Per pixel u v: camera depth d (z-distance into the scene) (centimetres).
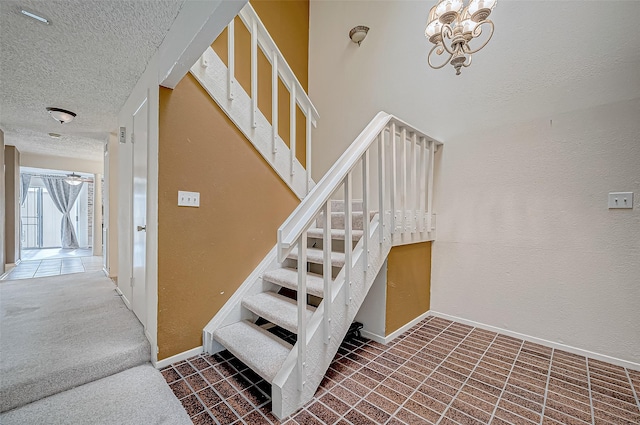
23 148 483
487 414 142
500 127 243
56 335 198
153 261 187
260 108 335
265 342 184
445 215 275
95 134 388
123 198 277
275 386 140
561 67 214
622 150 192
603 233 199
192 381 168
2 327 212
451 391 160
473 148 258
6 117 314
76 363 163
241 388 162
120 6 144
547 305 221
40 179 793
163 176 185
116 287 325
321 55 398
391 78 319
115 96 256
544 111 222
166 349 187
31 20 152
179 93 192
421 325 259
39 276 395
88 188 813
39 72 211
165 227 186
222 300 216
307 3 417
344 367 185
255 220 238
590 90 203
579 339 207
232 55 220
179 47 150
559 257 216
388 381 170
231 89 219
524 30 230
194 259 200
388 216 219
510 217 238
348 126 363
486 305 251
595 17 201
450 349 212
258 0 349
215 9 121
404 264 243
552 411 144
